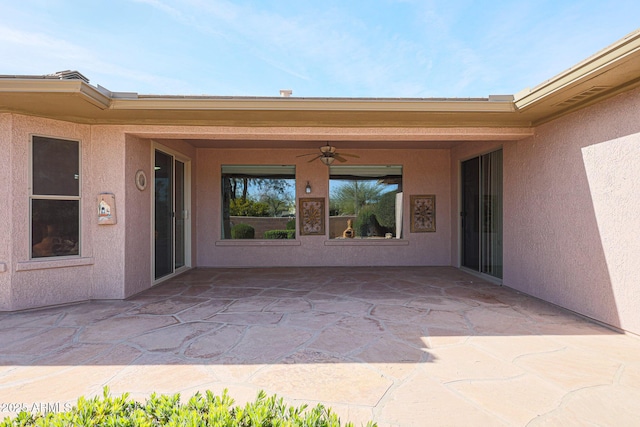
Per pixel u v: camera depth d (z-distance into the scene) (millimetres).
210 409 1494
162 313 4660
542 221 5250
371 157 8758
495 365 3066
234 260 8633
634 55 3094
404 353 3330
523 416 2307
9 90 4039
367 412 2352
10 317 4496
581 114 4461
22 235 4773
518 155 5863
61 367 3041
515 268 5969
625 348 3445
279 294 5758
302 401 2484
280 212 8789
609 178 4039
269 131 5574
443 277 7246
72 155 5211
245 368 3018
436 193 8789
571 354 3299
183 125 5477
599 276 4188
